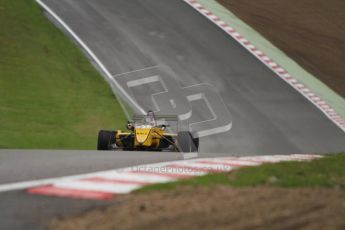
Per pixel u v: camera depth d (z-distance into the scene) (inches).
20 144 2886.3
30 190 1099.9
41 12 4714.6
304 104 4082.2
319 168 1448.1
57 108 3484.3
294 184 1162.6
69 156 1863.9
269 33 5132.9
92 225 839.7
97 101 3673.7
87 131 3270.2
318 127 3786.9
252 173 1317.7
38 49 4133.9
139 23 4901.6
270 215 872.3
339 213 878.4
